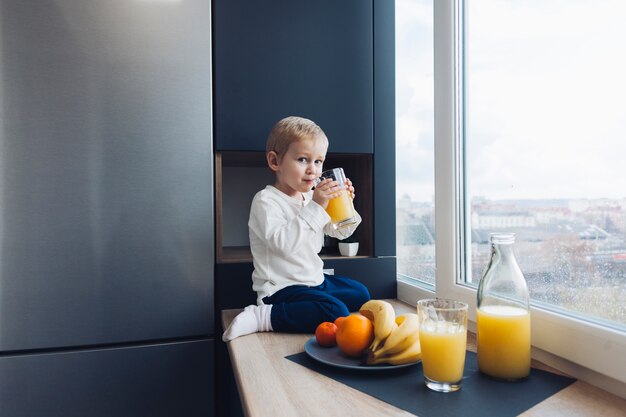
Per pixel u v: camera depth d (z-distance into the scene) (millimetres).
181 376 1269
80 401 1192
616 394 689
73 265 1192
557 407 632
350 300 1241
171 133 1271
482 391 689
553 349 815
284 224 1203
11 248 1153
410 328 793
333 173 1168
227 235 1758
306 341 969
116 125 1226
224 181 1757
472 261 1172
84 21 1204
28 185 1163
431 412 611
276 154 1273
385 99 1522
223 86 1366
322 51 1458
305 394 673
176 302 1271
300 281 1224
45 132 1175
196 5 1300
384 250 1529
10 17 1154
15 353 1172
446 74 1208
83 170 1200
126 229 1231
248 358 850
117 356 1218
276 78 1413
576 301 831
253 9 1396
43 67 1175
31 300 1166
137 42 1245
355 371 774
